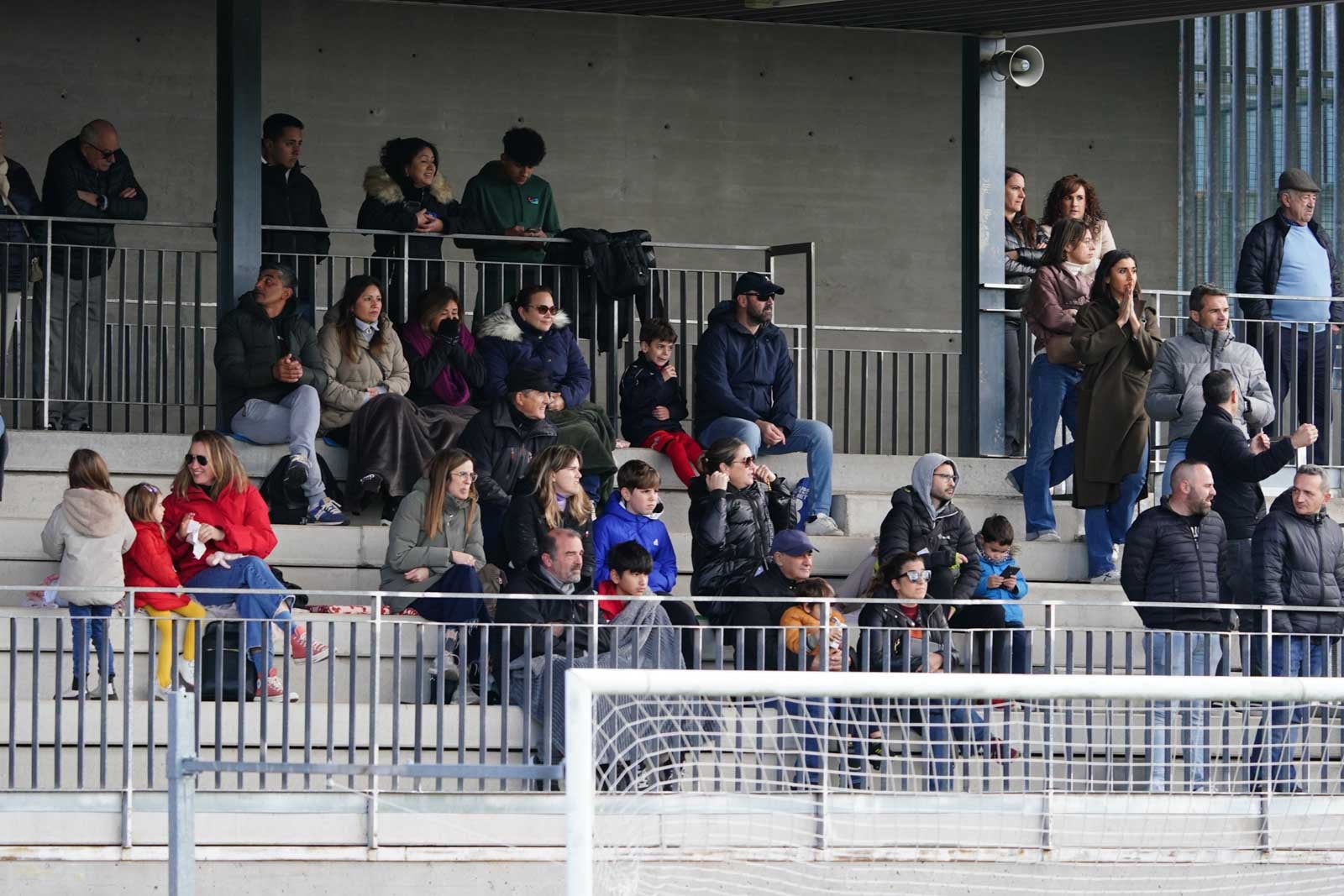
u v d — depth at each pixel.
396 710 27.95
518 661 29.80
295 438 37.31
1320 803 28.83
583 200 60.25
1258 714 30.09
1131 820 28.27
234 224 40.19
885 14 43.75
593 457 38.19
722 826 26.08
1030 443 39.72
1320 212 60.84
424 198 42.81
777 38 61.75
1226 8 43.12
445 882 27.88
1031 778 28.09
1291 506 33.50
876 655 30.59
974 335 44.22
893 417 45.31
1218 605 30.20
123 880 27.31
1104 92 63.19
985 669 29.55
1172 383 38.03
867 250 62.22
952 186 62.94
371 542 36.38
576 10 44.31
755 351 39.84
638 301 42.88
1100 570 38.31
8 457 38.38
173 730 21.27
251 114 40.34
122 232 56.28
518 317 39.84
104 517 30.75
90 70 56.84
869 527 40.25
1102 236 41.53
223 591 27.39
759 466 36.28
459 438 36.53
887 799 27.27
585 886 19.11
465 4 43.75
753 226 61.47
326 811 27.59
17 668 29.36
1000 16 43.69
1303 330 42.75
